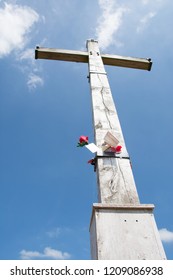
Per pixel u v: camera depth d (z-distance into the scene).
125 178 2.39
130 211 2.11
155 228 2.03
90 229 2.27
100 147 2.60
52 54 3.94
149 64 4.22
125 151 2.62
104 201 2.20
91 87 3.26
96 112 2.95
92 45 4.15
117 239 1.94
